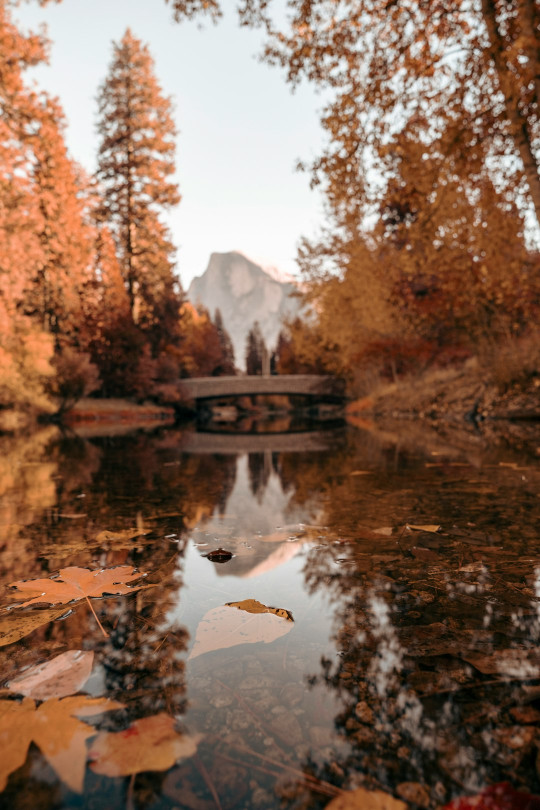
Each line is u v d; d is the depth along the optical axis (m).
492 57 4.86
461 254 9.29
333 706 0.75
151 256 22.44
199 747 0.66
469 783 0.59
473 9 5.07
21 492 2.86
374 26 5.01
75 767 0.61
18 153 12.70
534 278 8.99
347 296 16.84
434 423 10.26
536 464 3.71
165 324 23.38
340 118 4.99
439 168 5.80
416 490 2.69
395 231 13.94
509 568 1.37
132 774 0.61
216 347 43.16
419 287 13.70
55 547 1.65
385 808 0.55
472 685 0.80
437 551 1.54
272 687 0.80
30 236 12.65
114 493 2.80
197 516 2.14
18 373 12.97
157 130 22.86
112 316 19.09
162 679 0.83
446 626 1.01
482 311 11.41
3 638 0.97
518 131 5.16
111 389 19.66
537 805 0.55
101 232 21.23
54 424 13.62
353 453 5.09
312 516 2.10
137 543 1.69
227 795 0.57
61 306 18.22
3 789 0.58
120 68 22.92
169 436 9.41
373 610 1.10
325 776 0.60
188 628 1.03
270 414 34.41
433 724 0.70
